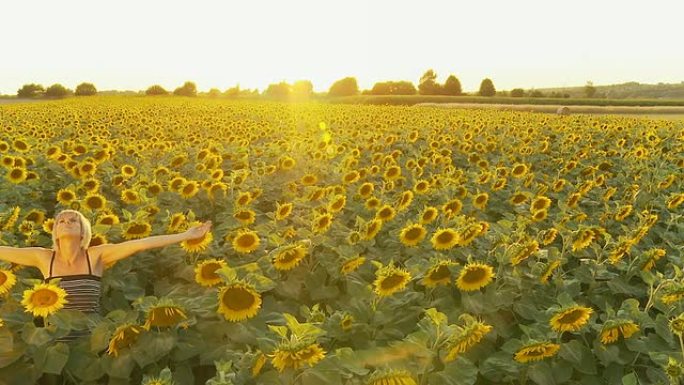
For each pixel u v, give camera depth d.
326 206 7.47
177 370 4.12
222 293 4.03
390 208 7.00
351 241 6.28
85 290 5.16
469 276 4.80
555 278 5.77
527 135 18.58
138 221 6.40
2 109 36.22
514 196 9.16
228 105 49.44
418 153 15.17
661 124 27.27
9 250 5.21
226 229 7.52
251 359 3.61
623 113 53.62
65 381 4.10
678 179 11.43
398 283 4.54
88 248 5.32
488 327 3.67
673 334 4.54
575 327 4.11
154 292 6.24
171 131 21.92
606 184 11.98
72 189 8.98
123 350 3.88
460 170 10.85
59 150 12.27
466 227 6.03
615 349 4.39
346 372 3.55
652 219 7.43
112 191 10.23
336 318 4.36
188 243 5.71
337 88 107.31
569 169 12.62
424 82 110.12
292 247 5.27
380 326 4.78
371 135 18.78
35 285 3.93
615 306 5.88
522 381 4.26
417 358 3.80
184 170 12.29
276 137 21.02
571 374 4.34
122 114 30.39
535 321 5.26
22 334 3.81
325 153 13.40
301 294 5.78
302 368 3.56
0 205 8.03
